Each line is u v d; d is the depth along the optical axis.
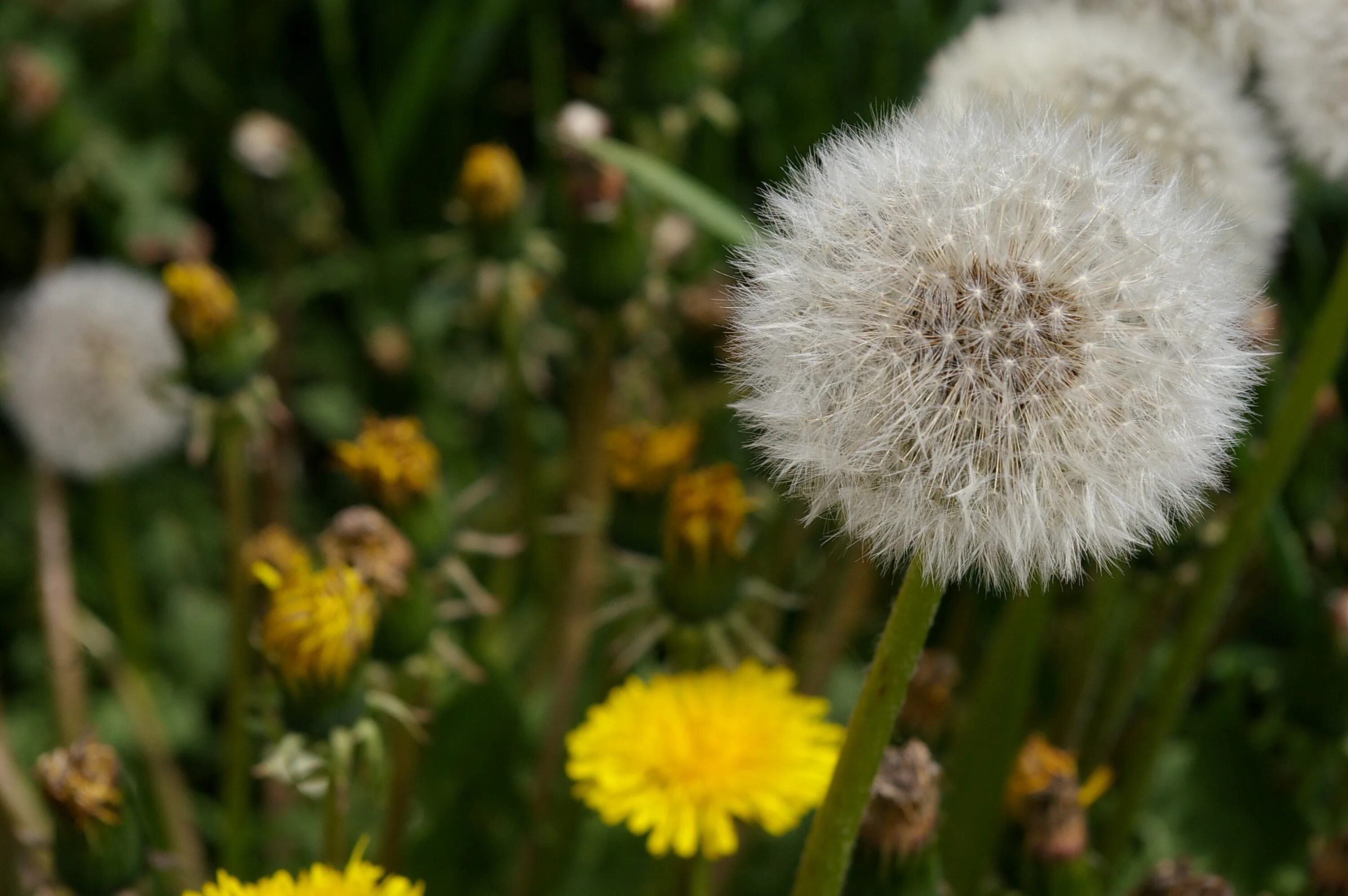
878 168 0.28
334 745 0.32
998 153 0.28
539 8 0.52
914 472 0.27
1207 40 0.37
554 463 0.47
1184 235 0.28
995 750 0.35
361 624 0.32
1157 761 0.37
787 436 0.27
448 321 0.47
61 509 0.43
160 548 0.47
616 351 0.42
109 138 0.51
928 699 0.35
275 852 0.40
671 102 0.43
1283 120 0.35
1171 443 0.27
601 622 0.37
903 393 0.27
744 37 0.50
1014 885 0.33
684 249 0.45
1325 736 0.37
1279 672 0.38
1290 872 0.37
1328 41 0.35
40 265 0.53
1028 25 0.35
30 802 0.40
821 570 0.42
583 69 0.54
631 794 0.33
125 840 0.32
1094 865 0.33
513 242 0.42
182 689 0.44
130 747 0.43
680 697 0.33
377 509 0.37
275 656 0.32
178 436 0.44
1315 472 0.40
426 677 0.36
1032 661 0.35
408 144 0.51
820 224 0.28
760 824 0.37
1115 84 0.34
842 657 0.42
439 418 0.48
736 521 0.35
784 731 0.33
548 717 0.40
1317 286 0.44
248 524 0.47
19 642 0.45
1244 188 0.34
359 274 0.51
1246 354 0.28
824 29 0.50
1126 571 0.36
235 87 0.54
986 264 0.27
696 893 0.33
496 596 0.44
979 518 0.27
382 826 0.38
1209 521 0.37
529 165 0.55
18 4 0.54
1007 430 0.27
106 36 0.55
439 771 0.38
